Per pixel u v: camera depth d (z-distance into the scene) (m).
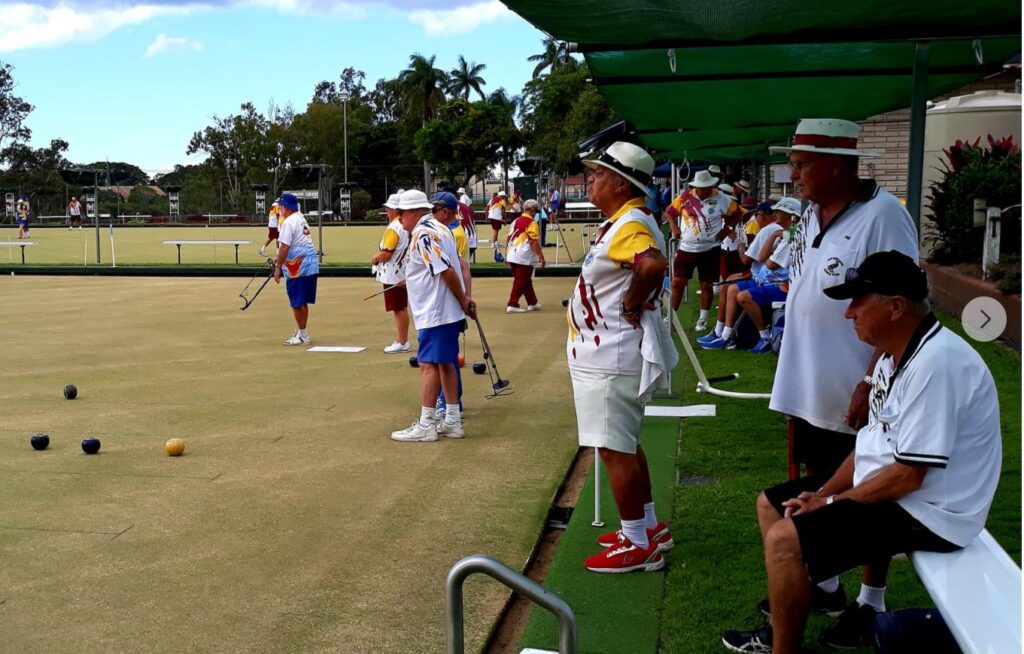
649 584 4.39
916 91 4.42
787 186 19.05
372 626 4.07
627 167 4.28
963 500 3.04
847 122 3.85
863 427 3.60
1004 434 6.36
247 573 4.65
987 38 4.30
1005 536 4.62
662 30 3.55
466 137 59.00
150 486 6.02
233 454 6.76
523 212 14.58
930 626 3.24
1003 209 10.05
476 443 7.04
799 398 4.05
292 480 6.14
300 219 11.45
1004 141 11.69
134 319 14.16
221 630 4.04
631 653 3.74
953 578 2.88
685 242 11.48
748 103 6.23
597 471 5.16
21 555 4.88
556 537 5.25
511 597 4.38
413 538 5.10
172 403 8.39
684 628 3.90
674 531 4.96
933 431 3.00
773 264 9.83
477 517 5.42
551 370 9.82
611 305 4.31
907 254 3.82
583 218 49.44
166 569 4.70
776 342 9.63
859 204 3.86
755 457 6.21
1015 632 2.56
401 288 10.78
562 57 4.51
